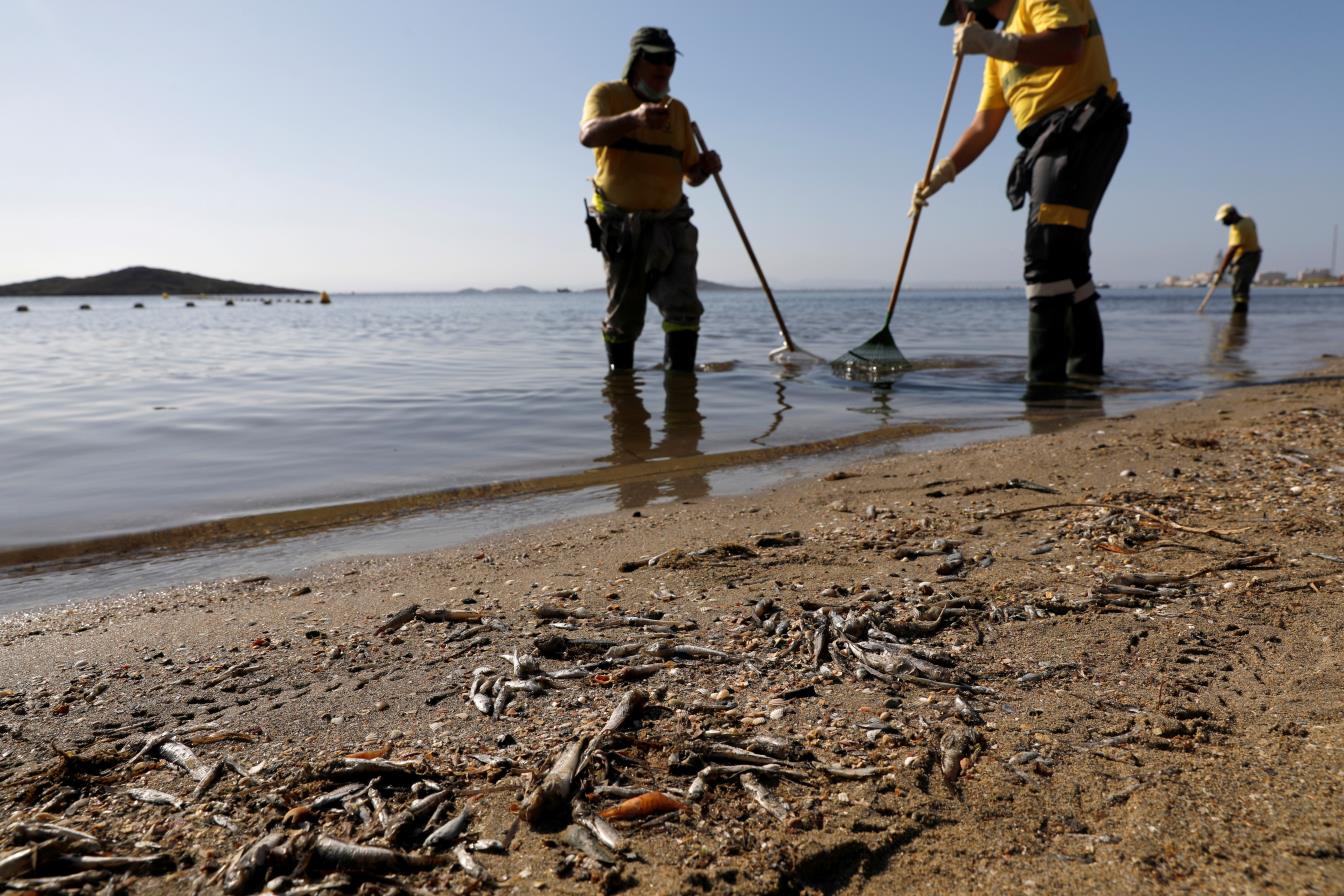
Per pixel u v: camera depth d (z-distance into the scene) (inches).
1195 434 163.3
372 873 43.7
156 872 44.2
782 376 283.6
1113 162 234.7
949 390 252.4
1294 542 91.6
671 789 50.2
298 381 284.8
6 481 147.5
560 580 92.4
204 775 53.4
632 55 249.8
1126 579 83.0
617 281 279.1
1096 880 41.3
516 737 57.3
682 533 110.0
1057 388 251.0
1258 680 61.5
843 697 61.9
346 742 57.3
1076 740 54.6
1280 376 277.4
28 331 677.9
